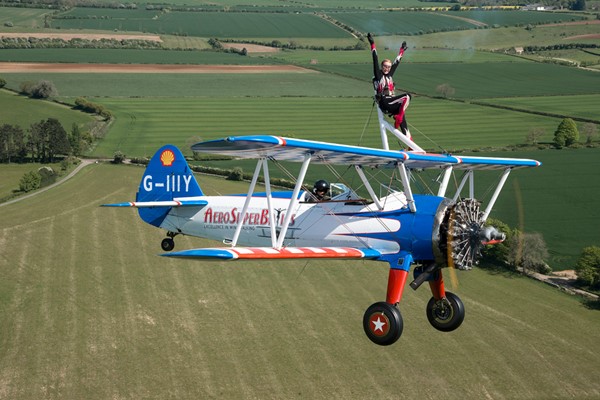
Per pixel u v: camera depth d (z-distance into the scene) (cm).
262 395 3039
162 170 2228
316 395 3036
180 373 3216
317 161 1770
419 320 3659
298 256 1600
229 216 2072
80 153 7719
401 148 1852
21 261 4472
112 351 3412
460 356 3350
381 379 3156
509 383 3159
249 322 3644
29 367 3288
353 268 4222
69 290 4050
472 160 1823
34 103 10150
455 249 1661
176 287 4059
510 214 5400
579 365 3319
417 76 12275
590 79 12150
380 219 1744
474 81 11956
